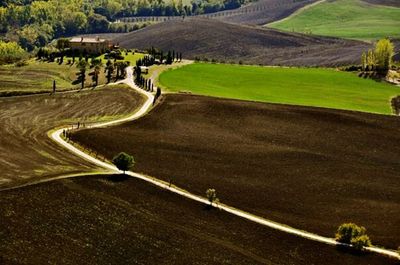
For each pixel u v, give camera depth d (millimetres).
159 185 120250
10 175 113812
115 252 94875
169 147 143250
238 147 147375
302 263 98250
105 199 109812
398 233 107875
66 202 105938
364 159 145750
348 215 115000
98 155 133250
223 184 125188
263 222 110062
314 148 150500
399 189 128375
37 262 88438
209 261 96125
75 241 95688
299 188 126438
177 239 101062
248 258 98188
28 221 98062
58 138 142375
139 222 104438
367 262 99125
